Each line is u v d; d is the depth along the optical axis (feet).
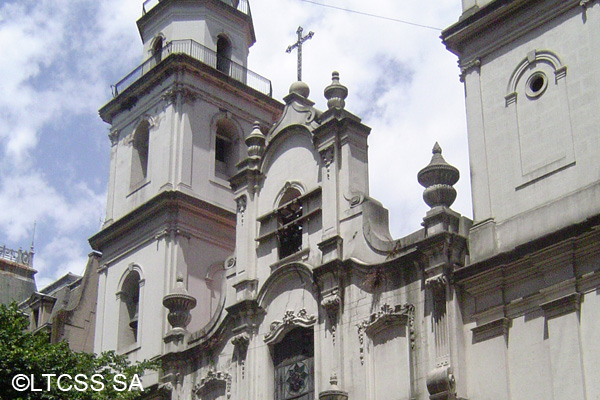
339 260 93.20
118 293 126.72
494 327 80.33
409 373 84.58
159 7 140.15
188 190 124.77
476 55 90.94
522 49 87.45
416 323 85.71
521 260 79.51
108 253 131.23
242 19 143.02
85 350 147.13
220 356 104.94
